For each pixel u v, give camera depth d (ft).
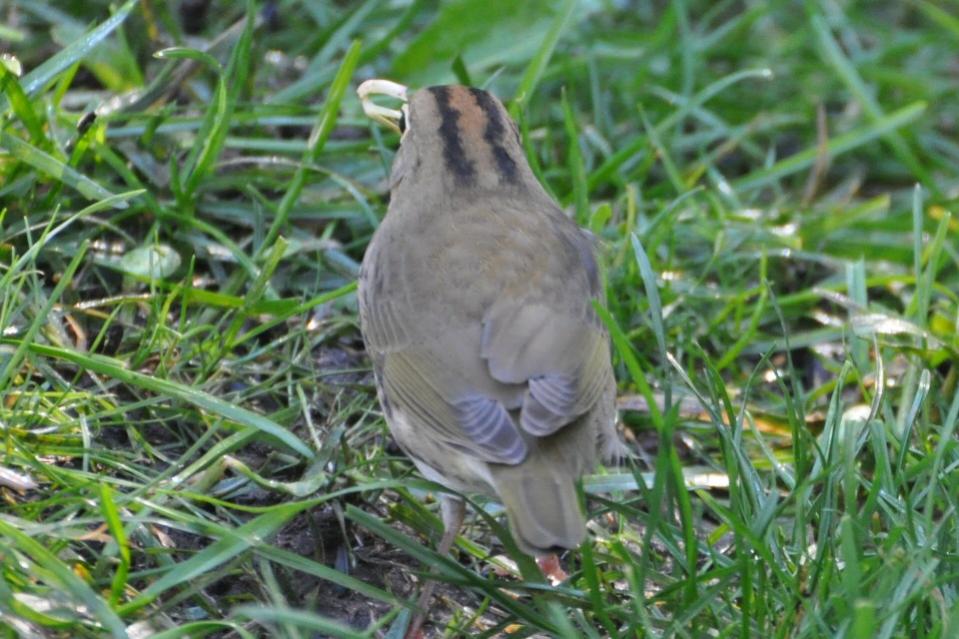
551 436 29.50
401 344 31.42
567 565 35.47
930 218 51.06
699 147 54.54
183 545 31.91
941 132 60.29
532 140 51.88
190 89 46.39
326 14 55.57
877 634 27.22
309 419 35.78
